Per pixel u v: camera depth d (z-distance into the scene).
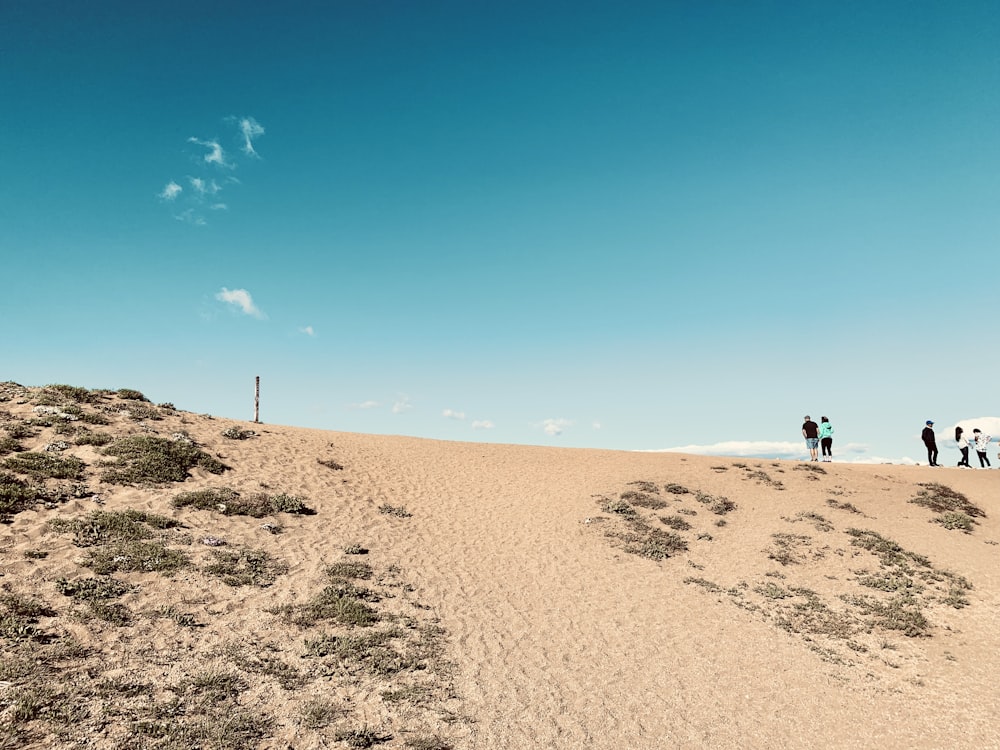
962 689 12.45
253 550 16.06
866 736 10.56
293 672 10.44
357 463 27.69
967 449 33.22
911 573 19.09
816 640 14.79
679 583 18.05
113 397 28.19
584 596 16.64
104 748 7.46
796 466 31.48
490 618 14.45
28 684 8.59
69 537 14.19
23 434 20.38
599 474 29.88
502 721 9.88
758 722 10.82
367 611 13.59
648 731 10.16
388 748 8.60
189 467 21.47
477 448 35.03
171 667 9.88
